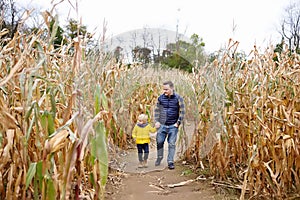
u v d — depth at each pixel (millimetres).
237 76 3180
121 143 4207
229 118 3045
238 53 3262
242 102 2990
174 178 3244
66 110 1571
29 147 1746
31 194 1856
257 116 2459
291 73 2648
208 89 3371
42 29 1917
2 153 1651
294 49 2914
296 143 2543
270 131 2434
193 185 3021
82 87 1986
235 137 2955
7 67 1968
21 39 1882
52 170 1568
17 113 1675
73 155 1418
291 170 2613
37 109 1590
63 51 2344
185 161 3820
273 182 2588
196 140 3615
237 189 2850
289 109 2582
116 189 2908
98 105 1967
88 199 2041
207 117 3451
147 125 3859
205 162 3811
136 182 3102
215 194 2752
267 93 2617
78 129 1591
